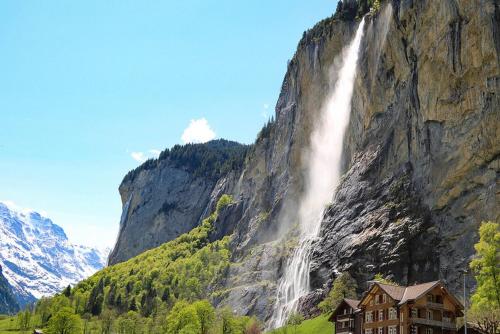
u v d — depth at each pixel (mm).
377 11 198125
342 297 157375
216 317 194750
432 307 102688
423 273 148250
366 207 176750
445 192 151125
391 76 182875
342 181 197250
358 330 114938
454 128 152250
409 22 172250
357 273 163500
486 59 145875
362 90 198000
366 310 112438
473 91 148375
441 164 154125
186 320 170875
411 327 100688
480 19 147750
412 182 163500
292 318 165875
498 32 144375
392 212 164875
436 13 159750
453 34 154250
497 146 142000
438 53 157625
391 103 182750
